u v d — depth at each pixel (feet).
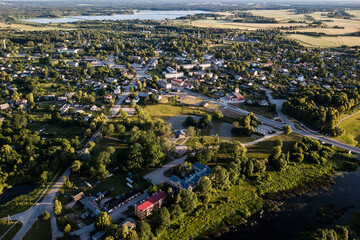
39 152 655.76
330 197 579.48
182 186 555.69
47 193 551.59
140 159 633.20
